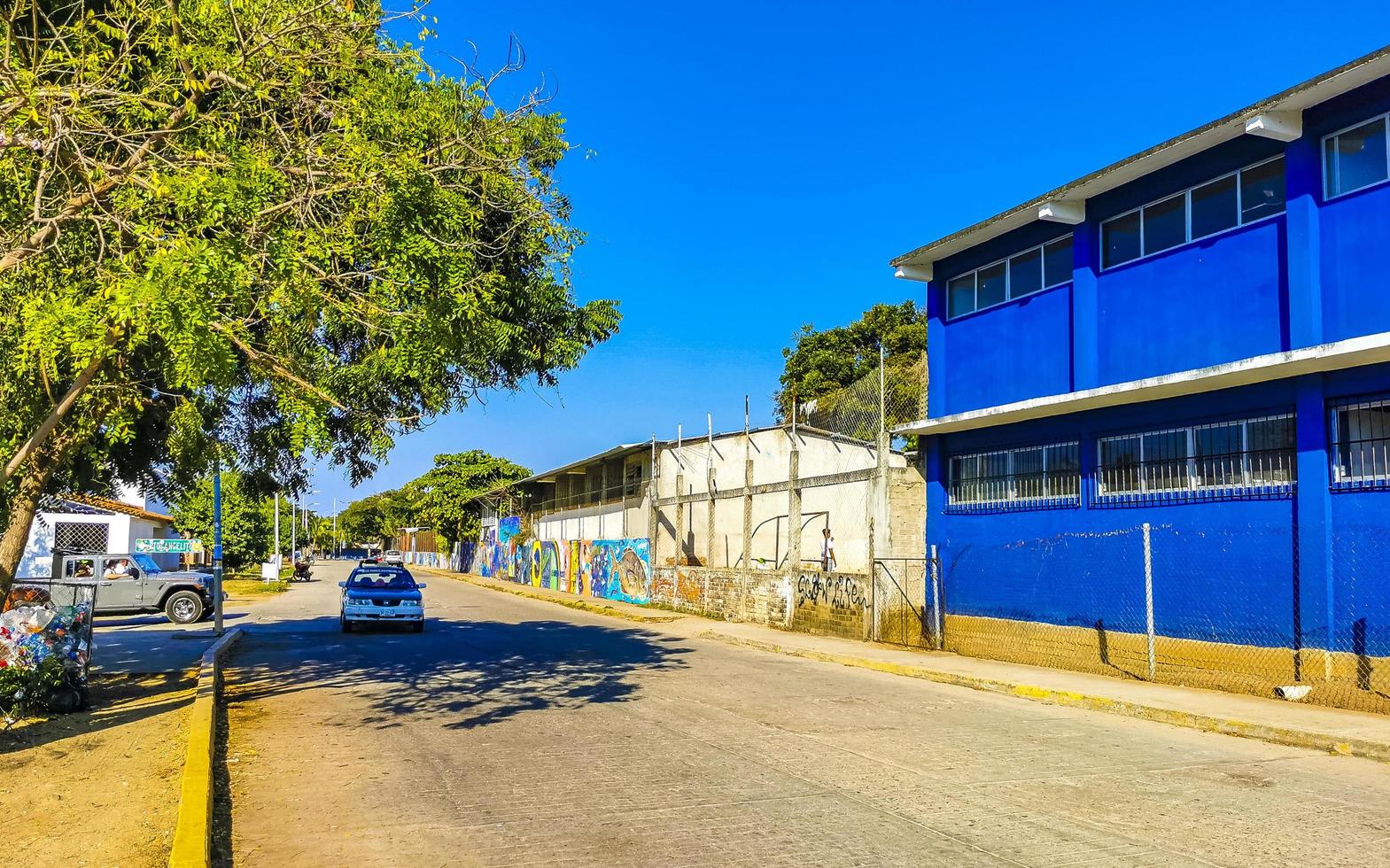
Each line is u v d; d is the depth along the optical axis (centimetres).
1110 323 1504
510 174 852
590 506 4341
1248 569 1254
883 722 1002
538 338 1122
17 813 621
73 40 786
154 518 3819
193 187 658
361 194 741
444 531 7600
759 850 549
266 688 1248
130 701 1101
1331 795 696
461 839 573
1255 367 1167
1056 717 1054
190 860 486
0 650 983
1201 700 1091
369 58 805
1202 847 560
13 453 879
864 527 2391
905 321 4075
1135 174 1434
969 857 537
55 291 780
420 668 1473
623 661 1585
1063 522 1570
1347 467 1148
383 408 915
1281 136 1202
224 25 764
